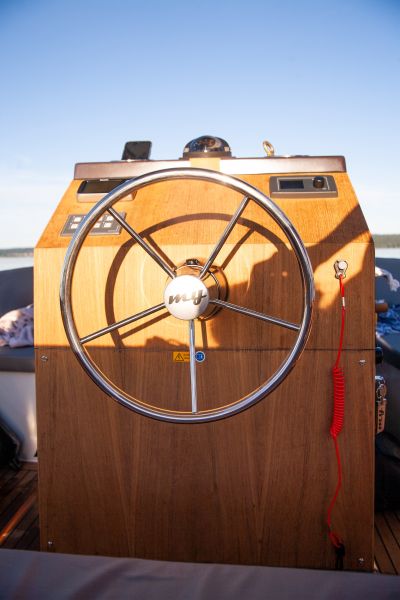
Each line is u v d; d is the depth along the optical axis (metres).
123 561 0.71
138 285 1.12
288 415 1.11
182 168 0.91
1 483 1.90
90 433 1.17
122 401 0.96
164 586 0.65
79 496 1.19
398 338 2.12
